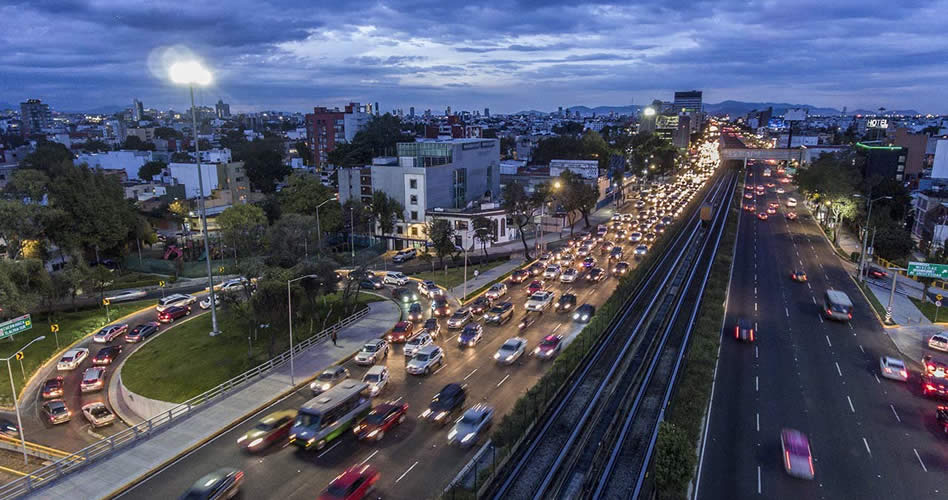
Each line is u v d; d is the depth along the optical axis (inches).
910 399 1632.6
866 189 4466.0
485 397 1589.6
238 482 1149.7
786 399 1619.1
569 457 1277.1
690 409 1489.9
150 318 2507.4
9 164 5595.5
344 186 4384.8
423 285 2812.5
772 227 4581.7
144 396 1710.1
